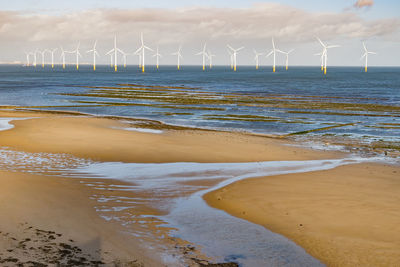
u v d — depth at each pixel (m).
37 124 32.62
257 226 11.71
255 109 52.41
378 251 10.01
